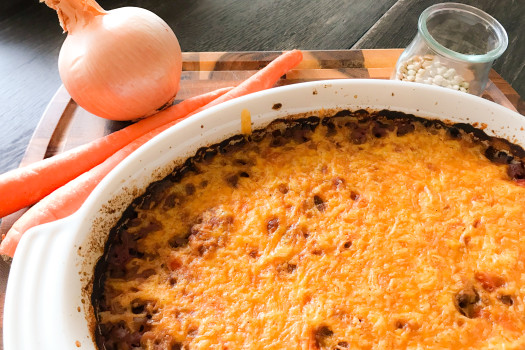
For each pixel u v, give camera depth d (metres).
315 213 0.44
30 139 0.54
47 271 0.39
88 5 0.48
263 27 0.63
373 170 0.46
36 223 0.45
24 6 0.65
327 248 0.42
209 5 0.65
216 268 0.42
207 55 0.57
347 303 0.41
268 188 0.45
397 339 0.39
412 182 0.45
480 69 0.52
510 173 0.46
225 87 0.55
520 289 0.41
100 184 0.42
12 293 0.38
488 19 0.53
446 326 0.40
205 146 0.46
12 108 0.57
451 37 0.56
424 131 0.48
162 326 0.40
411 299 0.41
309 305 0.41
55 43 0.62
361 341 0.39
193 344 0.40
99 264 0.42
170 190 0.45
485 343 0.40
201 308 0.41
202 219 0.44
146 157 0.43
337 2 0.66
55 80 0.59
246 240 0.43
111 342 0.40
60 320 0.37
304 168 0.46
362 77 0.56
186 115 0.52
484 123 0.47
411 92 0.47
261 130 0.47
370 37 0.62
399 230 0.43
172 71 0.50
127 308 0.41
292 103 0.47
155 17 0.50
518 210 0.44
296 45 0.62
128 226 0.44
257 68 0.57
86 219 0.40
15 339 0.36
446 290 0.41
